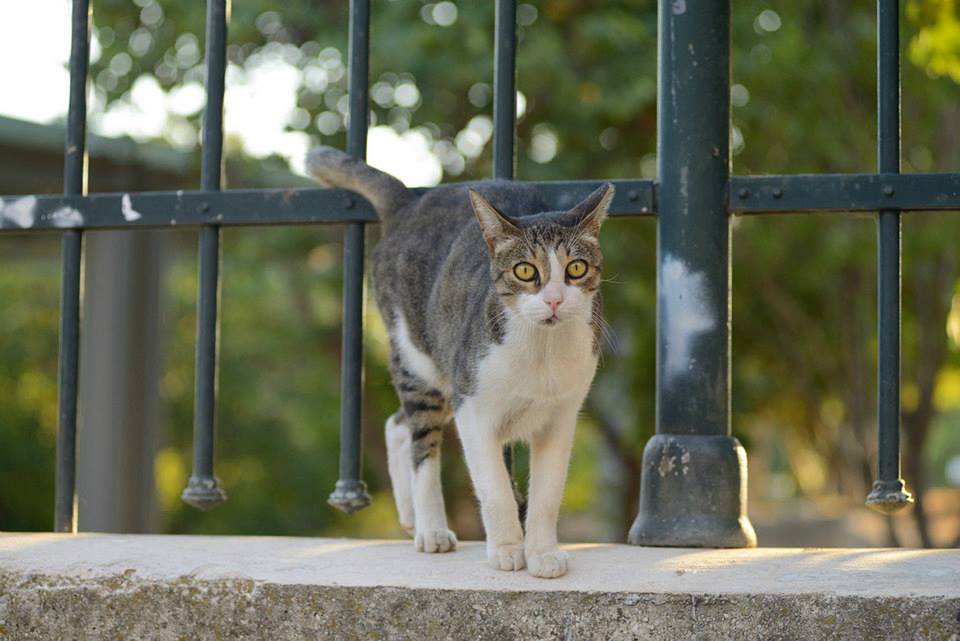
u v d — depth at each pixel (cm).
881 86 381
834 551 367
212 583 331
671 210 398
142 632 334
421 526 410
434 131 1230
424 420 443
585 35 1101
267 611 326
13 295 1897
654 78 1112
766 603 306
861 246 1034
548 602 314
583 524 1992
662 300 400
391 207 432
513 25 414
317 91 1245
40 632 340
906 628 300
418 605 319
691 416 394
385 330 465
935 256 1023
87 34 430
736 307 1182
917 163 1113
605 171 1208
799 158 1103
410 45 1088
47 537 402
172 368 1995
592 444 1944
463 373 393
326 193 414
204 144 418
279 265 1338
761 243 1076
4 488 1702
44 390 1852
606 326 421
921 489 1088
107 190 1017
